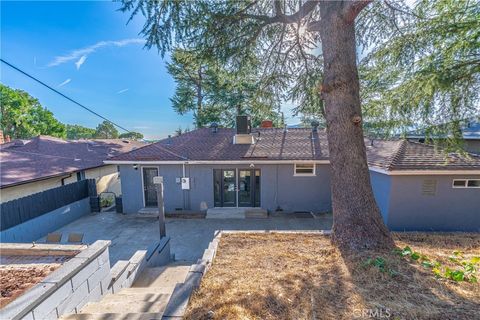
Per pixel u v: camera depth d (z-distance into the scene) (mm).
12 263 3482
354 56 4566
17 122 30375
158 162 10273
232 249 4730
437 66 5102
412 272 3453
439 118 5504
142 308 3229
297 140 11898
